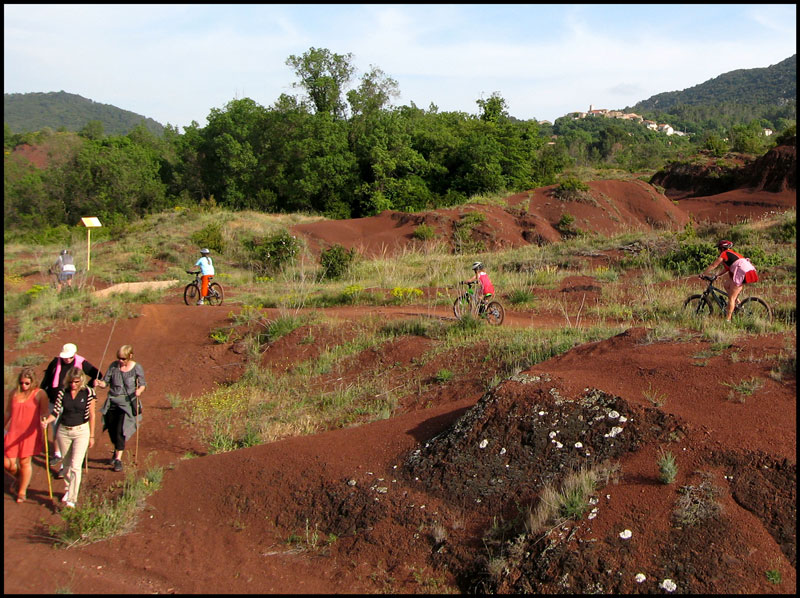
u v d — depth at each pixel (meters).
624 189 38.16
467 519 5.82
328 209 41.91
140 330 13.74
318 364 11.74
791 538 4.75
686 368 7.00
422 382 10.28
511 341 10.77
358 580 5.49
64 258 17.48
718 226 21.78
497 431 6.52
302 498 6.62
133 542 6.34
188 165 50.22
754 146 55.25
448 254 28.33
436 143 44.53
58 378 7.52
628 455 5.85
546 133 194.00
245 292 19.36
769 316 9.97
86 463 8.03
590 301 14.63
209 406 10.52
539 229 32.41
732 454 5.48
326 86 44.75
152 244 26.53
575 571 4.83
